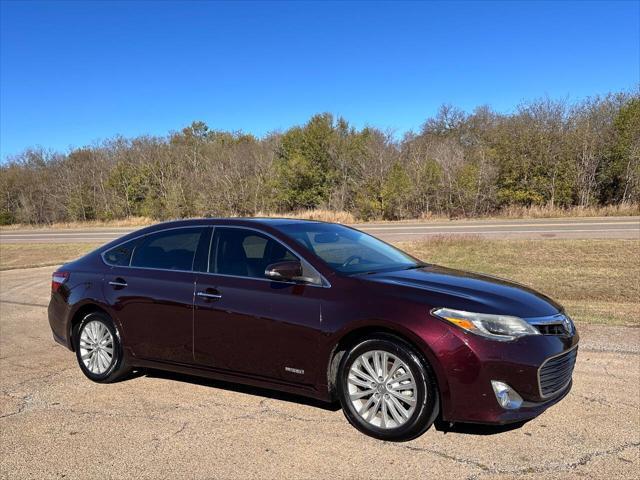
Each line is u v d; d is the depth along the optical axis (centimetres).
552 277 1200
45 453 384
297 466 357
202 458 371
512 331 369
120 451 385
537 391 365
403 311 381
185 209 3941
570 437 390
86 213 4438
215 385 524
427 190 3155
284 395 492
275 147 4125
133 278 523
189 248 505
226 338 457
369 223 2934
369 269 452
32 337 752
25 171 4775
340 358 414
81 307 556
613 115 2969
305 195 3712
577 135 2953
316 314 414
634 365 548
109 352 536
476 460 358
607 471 341
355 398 404
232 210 3831
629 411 436
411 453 371
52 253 2150
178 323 486
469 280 443
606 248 1451
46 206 4625
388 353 387
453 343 364
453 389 364
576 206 2897
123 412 459
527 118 3116
